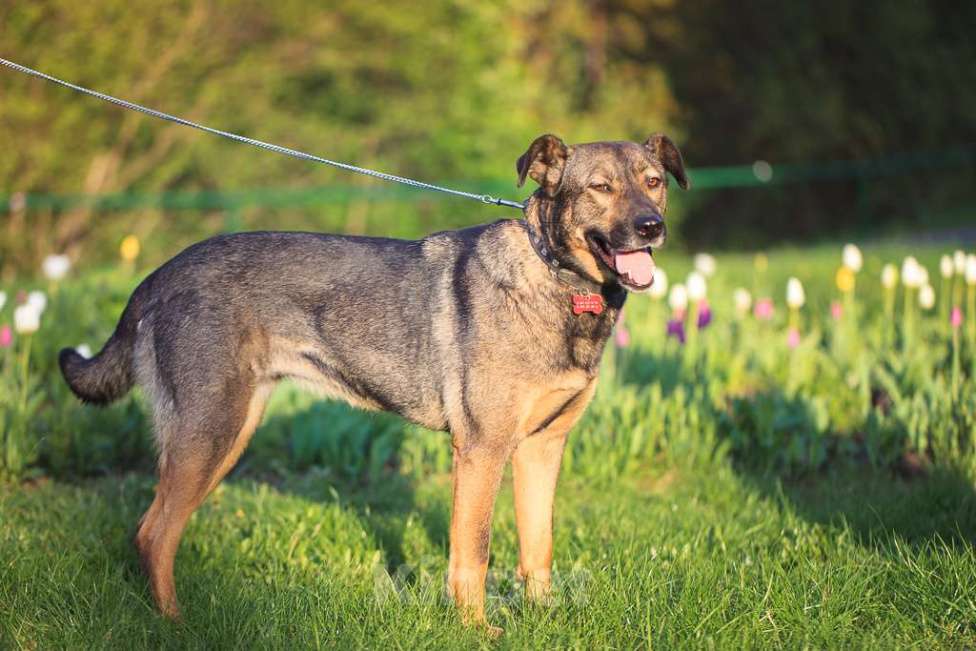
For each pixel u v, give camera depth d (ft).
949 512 19.16
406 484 22.84
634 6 84.94
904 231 86.33
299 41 62.69
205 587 15.67
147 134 57.06
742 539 18.26
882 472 22.85
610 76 85.15
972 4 102.73
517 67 70.64
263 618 14.55
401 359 16.38
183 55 57.57
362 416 24.35
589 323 15.76
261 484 22.85
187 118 58.03
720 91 89.92
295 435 23.93
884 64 95.61
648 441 23.86
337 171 63.87
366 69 65.98
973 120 100.53
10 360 23.79
